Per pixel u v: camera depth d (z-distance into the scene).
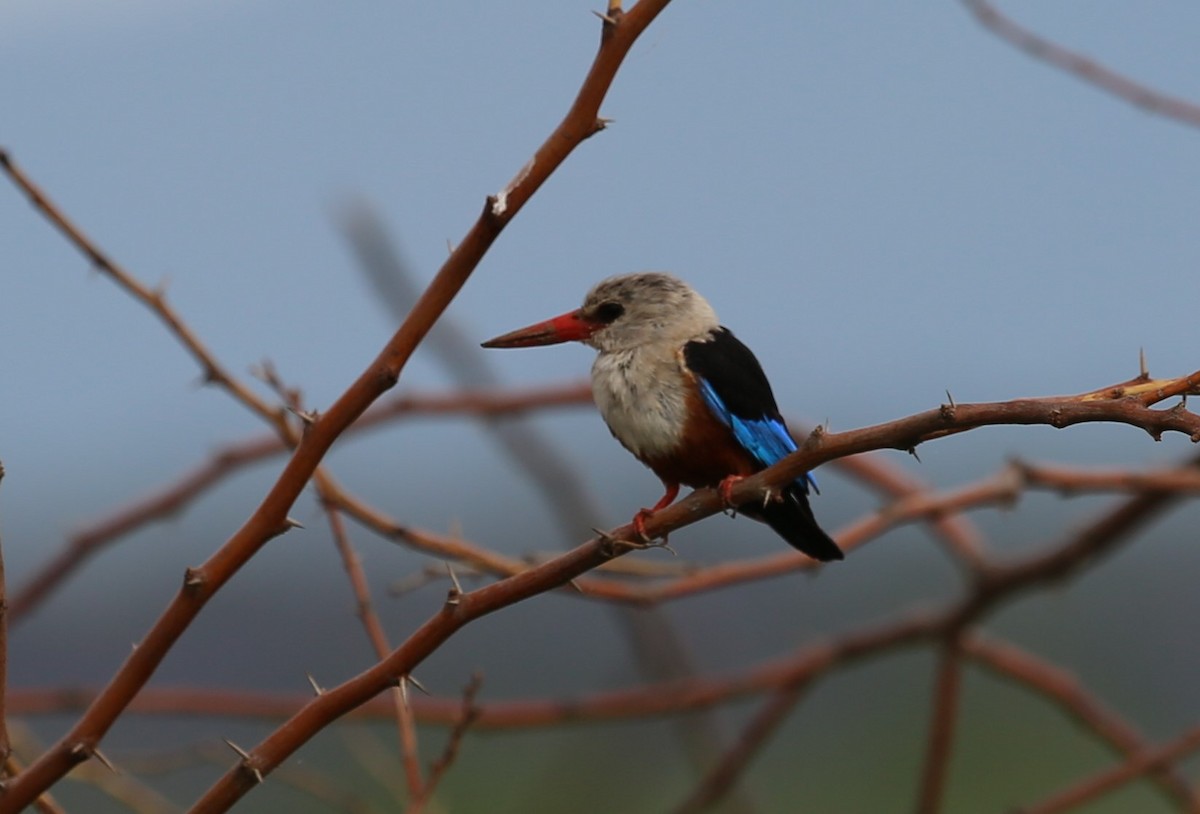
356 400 5.73
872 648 10.71
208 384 8.29
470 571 8.17
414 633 5.97
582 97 5.54
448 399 11.07
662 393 8.77
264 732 19.52
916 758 18.89
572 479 11.23
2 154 7.39
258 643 24.58
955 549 10.79
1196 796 10.34
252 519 5.79
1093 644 21.95
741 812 10.98
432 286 5.68
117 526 10.68
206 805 5.84
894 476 10.89
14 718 9.73
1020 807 9.81
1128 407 5.23
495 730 9.76
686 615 19.00
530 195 5.57
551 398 11.06
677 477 8.97
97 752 5.77
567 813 12.47
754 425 8.66
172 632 5.79
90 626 24.95
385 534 8.12
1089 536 10.48
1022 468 9.64
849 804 18.22
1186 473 9.41
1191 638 21.39
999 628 22.41
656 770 13.32
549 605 23.16
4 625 5.93
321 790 8.80
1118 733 10.96
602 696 10.02
